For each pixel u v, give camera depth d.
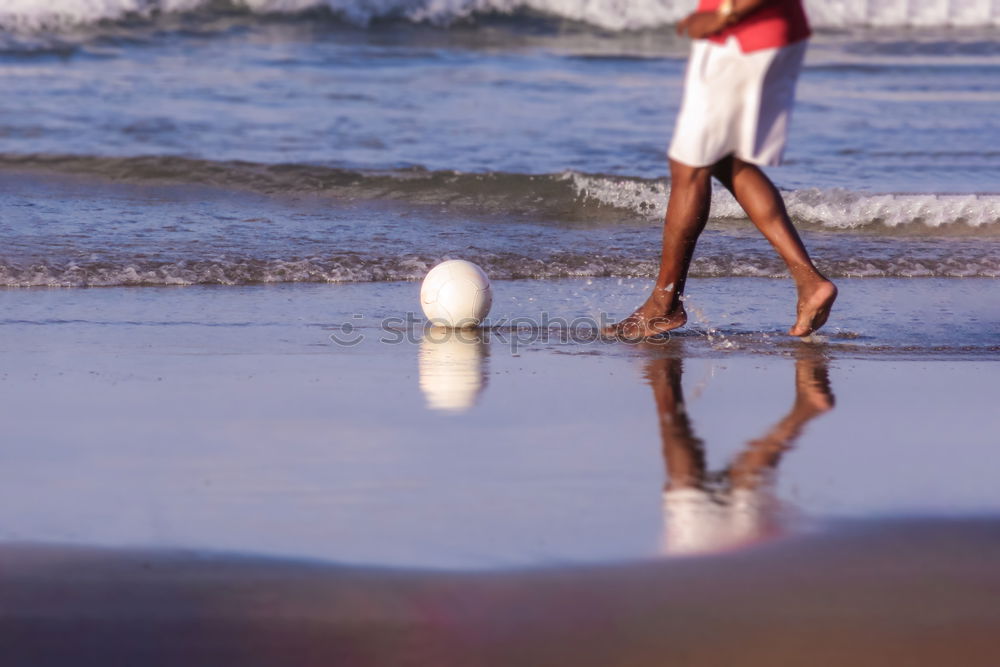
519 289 24.56
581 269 26.27
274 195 33.69
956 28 84.38
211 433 13.98
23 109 45.56
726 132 17.94
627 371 17.86
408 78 57.47
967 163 41.06
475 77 58.59
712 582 9.56
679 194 19.14
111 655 8.25
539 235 29.72
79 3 66.50
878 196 33.69
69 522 10.80
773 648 8.49
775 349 19.59
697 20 17.33
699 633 8.70
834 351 19.58
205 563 9.83
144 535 10.48
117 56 60.66
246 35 68.94
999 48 76.12
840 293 24.55
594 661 8.27
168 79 54.38
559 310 22.66
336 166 37.47
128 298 22.97
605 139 43.28
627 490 11.91
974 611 9.10
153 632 8.59
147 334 20.06
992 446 13.82
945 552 10.25
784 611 9.06
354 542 10.35
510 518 11.02
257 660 8.20
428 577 9.59
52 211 30.48
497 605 9.09
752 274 26.41
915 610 9.12
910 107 53.22
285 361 18.27
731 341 20.19
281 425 14.39
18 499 11.45
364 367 17.95
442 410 15.27
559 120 47.03
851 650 8.48
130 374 17.17
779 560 10.02
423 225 30.50
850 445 13.78
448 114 47.72
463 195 34.12
